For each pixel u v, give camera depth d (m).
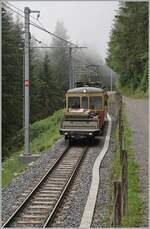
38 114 62.88
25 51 23.00
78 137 25.59
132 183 14.97
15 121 43.59
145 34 60.19
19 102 44.97
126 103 48.19
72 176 17.83
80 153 23.36
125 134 24.73
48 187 16.78
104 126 31.98
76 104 28.38
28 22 22.80
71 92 28.50
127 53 64.88
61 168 19.97
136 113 37.22
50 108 75.56
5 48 41.28
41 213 13.67
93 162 20.81
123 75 72.12
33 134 41.53
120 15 64.31
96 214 13.23
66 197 15.33
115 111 41.34
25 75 23.16
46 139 31.36
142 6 59.81
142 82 60.25
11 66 41.78
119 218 9.44
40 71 79.88
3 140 41.09
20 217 13.29
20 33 51.12
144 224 11.41
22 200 15.20
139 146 21.95
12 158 27.70
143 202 13.16
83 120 25.61
